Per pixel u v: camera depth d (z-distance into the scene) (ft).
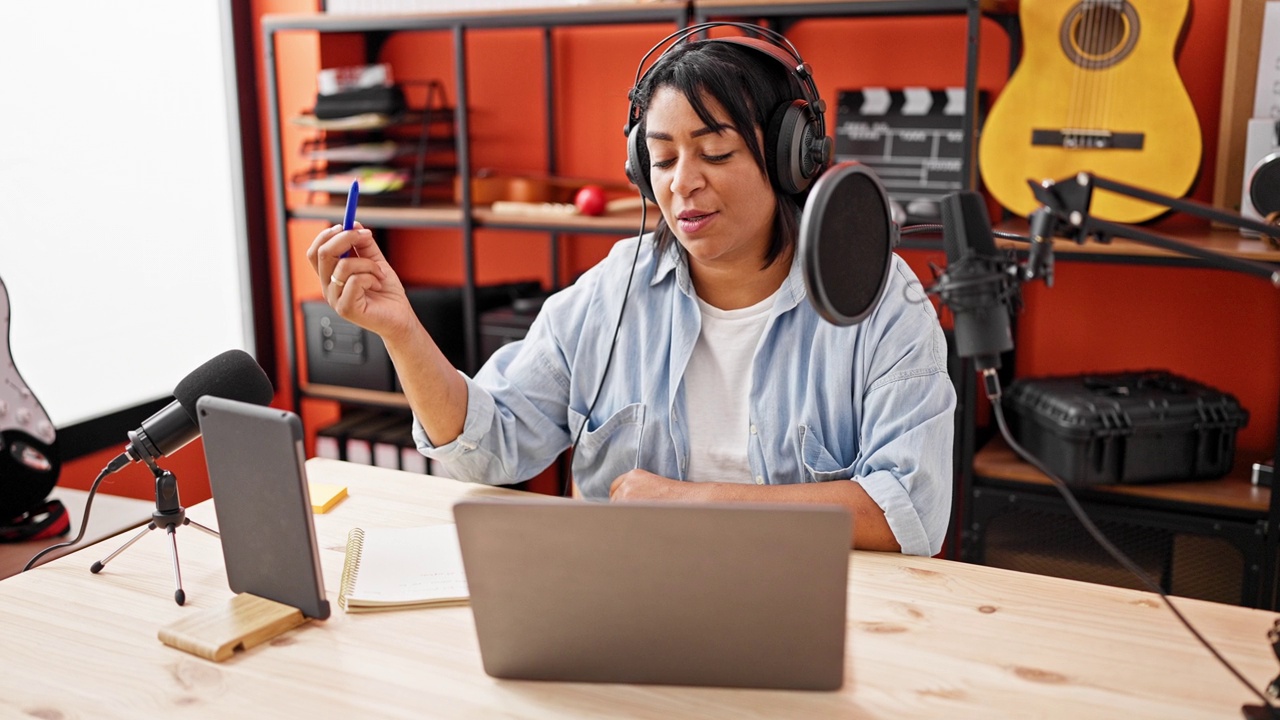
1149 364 8.09
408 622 3.67
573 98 9.48
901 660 3.35
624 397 5.14
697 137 4.33
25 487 6.23
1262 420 7.80
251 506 3.65
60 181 8.36
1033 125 7.35
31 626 3.66
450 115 9.66
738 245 4.57
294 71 9.80
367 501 4.76
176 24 9.32
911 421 4.49
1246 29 7.05
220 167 9.91
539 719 3.07
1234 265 3.09
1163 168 7.06
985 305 3.18
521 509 3.01
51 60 8.23
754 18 7.73
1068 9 7.16
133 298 9.07
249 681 3.29
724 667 3.19
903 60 8.40
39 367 8.27
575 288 5.40
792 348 4.86
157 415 4.16
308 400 10.34
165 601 3.84
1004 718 3.02
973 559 7.57
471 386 4.96
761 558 2.99
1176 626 3.54
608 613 3.14
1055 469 7.21
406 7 8.90
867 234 3.33
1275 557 6.70
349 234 4.34
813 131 4.42
